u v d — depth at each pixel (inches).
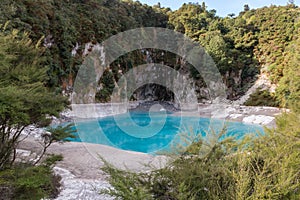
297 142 155.5
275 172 127.0
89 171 255.4
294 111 264.8
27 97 123.8
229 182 133.3
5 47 147.7
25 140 335.3
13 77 140.8
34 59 171.6
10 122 135.1
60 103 156.8
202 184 137.4
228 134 179.5
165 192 140.2
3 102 112.4
